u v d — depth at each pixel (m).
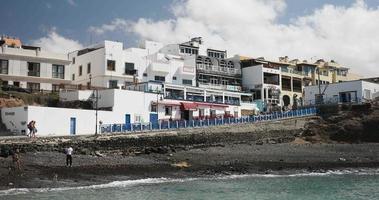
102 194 32.41
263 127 69.38
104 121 60.75
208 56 99.38
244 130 66.12
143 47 99.25
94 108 64.38
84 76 83.06
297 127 73.00
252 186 38.38
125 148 51.28
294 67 109.81
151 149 52.09
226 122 68.62
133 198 31.30
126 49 92.81
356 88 84.25
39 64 71.44
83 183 36.34
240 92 93.69
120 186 36.22
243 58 103.94
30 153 42.91
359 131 71.06
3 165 38.03
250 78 100.62
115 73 79.38
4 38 79.44
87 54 82.88
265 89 98.12
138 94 67.25
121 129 56.75
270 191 36.00
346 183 41.03
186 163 47.78
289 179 43.16
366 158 56.62
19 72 69.44
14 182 34.38
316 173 47.59
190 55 95.19
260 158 53.34
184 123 62.91
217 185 38.47
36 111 52.69
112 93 63.75
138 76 82.31
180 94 79.69
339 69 121.44
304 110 78.88
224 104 83.25
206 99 84.25
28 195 30.80
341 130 71.44
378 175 46.66
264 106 94.06
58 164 40.88
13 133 52.56
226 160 50.88
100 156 46.62
